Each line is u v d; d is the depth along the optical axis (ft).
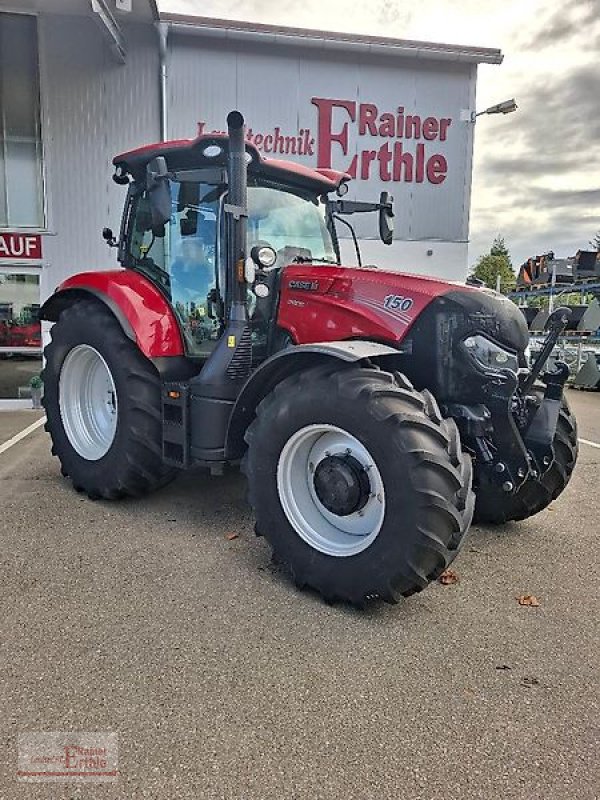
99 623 8.20
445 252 35.96
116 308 12.39
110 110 29.63
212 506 13.08
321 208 13.29
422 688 6.97
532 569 10.34
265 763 5.77
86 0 26.07
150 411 12.30
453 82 34.81
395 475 8.12
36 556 10.34
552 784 5.57
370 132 34.19
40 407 27.66
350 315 10.28
